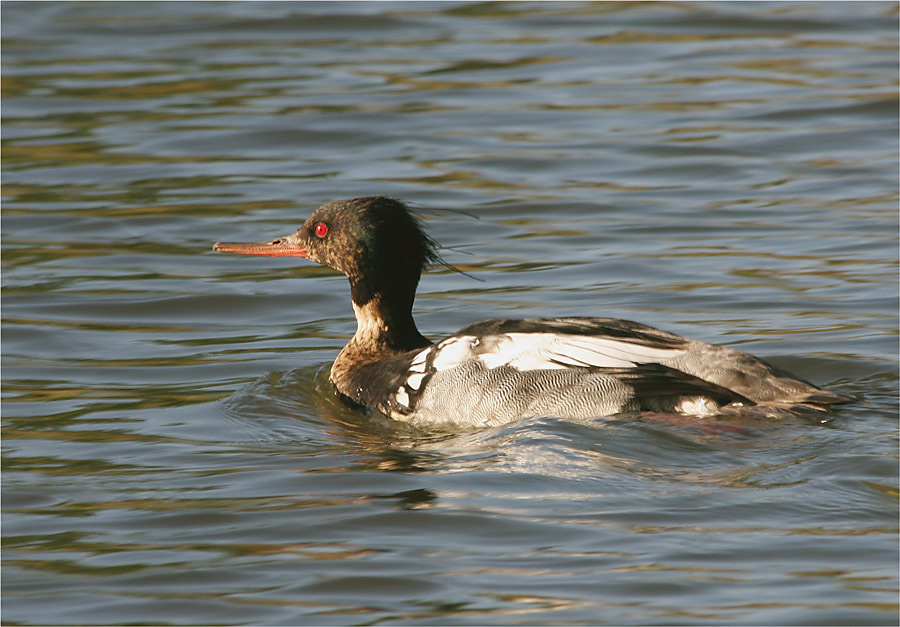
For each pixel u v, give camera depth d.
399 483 11.52
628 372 12.72
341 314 17.38
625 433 12.16
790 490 10.91
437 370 13.50
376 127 25.20
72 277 18.66
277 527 10.65
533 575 9.63
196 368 15.38
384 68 28.61
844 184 21.81
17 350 16.02
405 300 14.79
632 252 19.05
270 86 27.58
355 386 14.22
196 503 11.23
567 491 11.09
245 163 23.55
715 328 15.86
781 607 9.05
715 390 12.51
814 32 30.55
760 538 10.09
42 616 9.27
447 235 20.09
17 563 10.11
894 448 11.62
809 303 16.66
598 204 21.23
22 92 27.23
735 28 31.00
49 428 13.42
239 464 12.25
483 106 26.27
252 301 17.80
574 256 19.02
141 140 24.66
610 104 26.23
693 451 11.83
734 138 24.17
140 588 9.66
